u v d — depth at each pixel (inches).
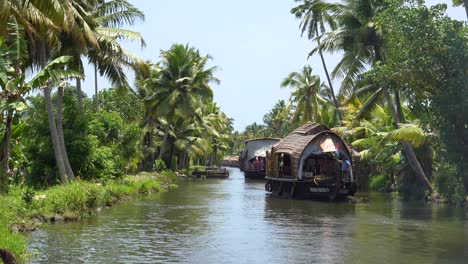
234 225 787.4
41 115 1088.2
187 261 532.1
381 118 1549.0
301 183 1239.5
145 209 972.6
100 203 952.9
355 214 944.3
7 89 682.8
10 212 665.6
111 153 1159.6
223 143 3737.7
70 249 574.6
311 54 1425.9
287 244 633.0
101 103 1738.4
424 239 676.1
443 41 805.2
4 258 399.2
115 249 582.9
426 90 858.1
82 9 963.3
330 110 2203.5
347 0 1291.8
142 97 2049.7
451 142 827.4
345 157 1251.2
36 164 1040.8
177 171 2332.7
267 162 1535.4
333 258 556.1
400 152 1414.9
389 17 872.9
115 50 1029.8
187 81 1904.5
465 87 791.7
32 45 925.8
